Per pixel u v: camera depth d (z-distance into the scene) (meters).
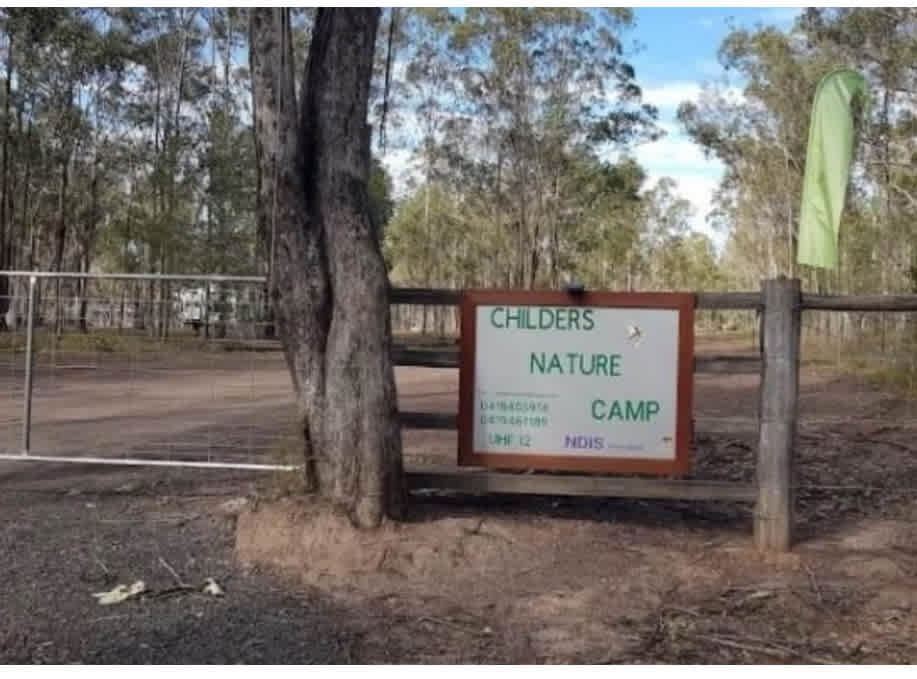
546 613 5.12
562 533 6.30
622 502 7.29
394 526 6.05
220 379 17.89
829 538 6.56
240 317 10.59
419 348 6.46
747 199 51.97
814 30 35.84
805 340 11.10
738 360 6.30
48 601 5.10
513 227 48.06
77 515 6.82
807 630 4.93
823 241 6.55
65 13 35.03
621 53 45.00
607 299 6.35
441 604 5.23
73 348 14.60
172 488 7.72
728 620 5.05
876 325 10.71
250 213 34.78
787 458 6.16
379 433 6.08
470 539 5.98
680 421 6.32
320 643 4.65
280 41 6.17
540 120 45.34
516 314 6.41
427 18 43.31
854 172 37.47
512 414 6.42
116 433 10.94
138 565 5.73
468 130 46.47
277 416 12.84
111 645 4.54
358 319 6.10
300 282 6.19
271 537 5.97
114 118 38.19
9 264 38.16
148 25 37.22
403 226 57.78
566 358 6.39
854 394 13.95
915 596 5.40
